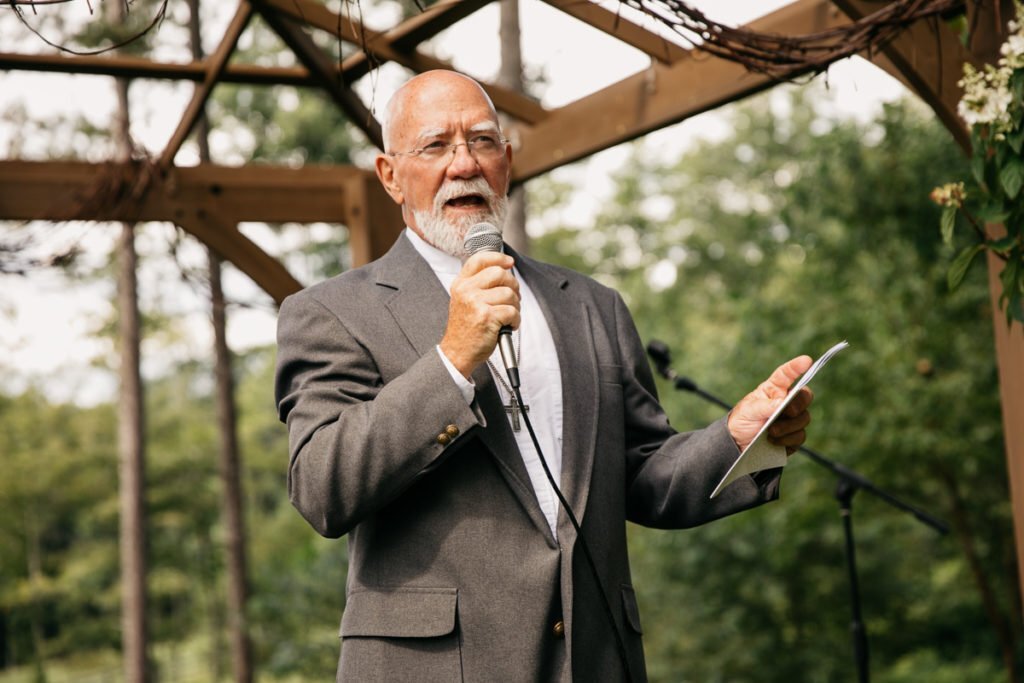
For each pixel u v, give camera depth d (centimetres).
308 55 430
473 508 189
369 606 189
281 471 2741
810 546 1255
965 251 271
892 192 973
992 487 1067
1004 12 300
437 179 206
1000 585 1220
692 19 291
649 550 1280
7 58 421
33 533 2767
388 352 198
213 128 1770
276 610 1421
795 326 1084
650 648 1321
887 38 303
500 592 186
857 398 1019
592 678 188
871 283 1018
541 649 184
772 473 200
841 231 1039
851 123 1008
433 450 182
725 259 2334
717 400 437
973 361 991
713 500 201
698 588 1283
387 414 182
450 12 384
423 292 205
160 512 2619
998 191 264
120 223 502
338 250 1977
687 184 2470
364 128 454
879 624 1309
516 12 642
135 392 1548
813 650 1276
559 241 2203
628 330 224
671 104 412
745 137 2450
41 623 2817
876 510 1108
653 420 215
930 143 958
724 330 1877
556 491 187
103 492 2780
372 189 512
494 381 195
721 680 1274
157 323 1639
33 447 2734
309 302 204
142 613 1557
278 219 514
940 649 1354
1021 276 264
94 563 2845
